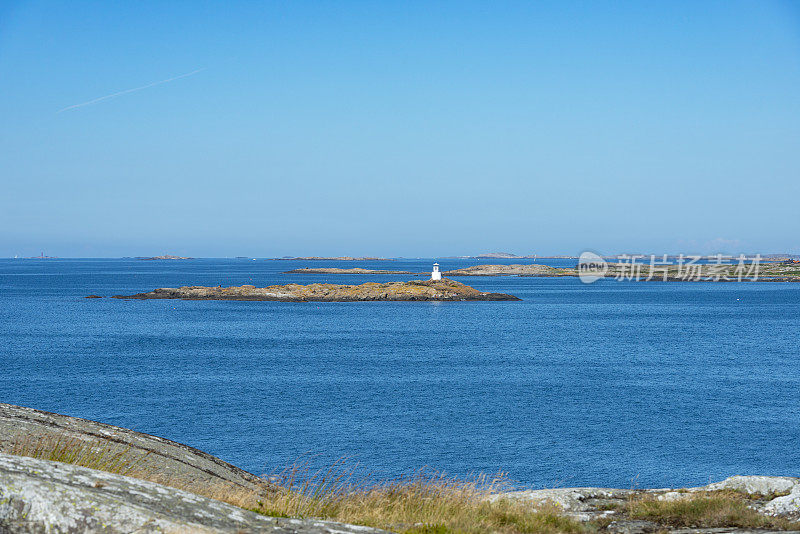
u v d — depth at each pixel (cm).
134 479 777
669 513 1327
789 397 5488
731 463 3594
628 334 10781
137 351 8244
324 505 1244
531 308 16675
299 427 4325
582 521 1312
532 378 6431
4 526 604
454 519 1196
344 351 8456
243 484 1419
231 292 17738
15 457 742
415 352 8419
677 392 5697
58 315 13400
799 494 1338
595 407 5044
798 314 15088
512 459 3653
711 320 13550
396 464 3519
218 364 7206
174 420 4494
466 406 5056
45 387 5697
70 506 633
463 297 18538
